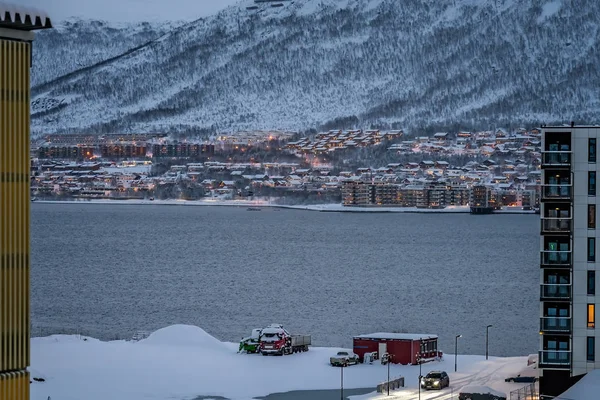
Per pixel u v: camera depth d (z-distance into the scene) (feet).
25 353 238.07
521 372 488.85
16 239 236.43
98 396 440.04
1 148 233.55
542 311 402.72
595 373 394.52
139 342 581.12
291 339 567.18
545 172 403.95
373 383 481.46
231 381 480.64
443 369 518.78
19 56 236.84
